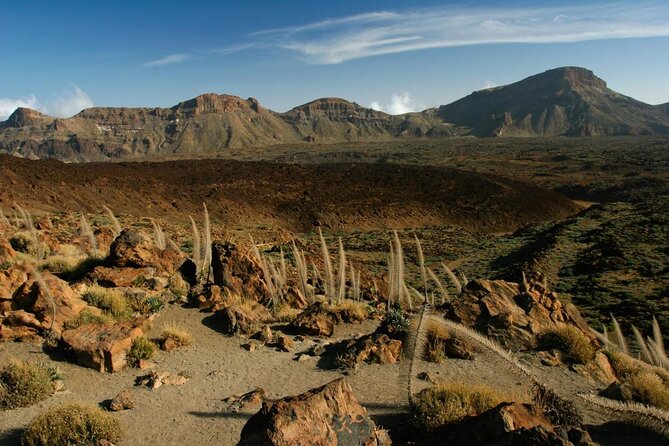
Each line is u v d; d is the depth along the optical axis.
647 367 12.05
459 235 77.06
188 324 13.54
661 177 130.50
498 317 12.96
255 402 9.51
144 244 16.27
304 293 18.23
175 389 10.05
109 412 8.96
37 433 7.76
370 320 15.33
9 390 9.02
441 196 100.38
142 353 11.13
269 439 5.90
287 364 11.59
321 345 12.42
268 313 15.03
